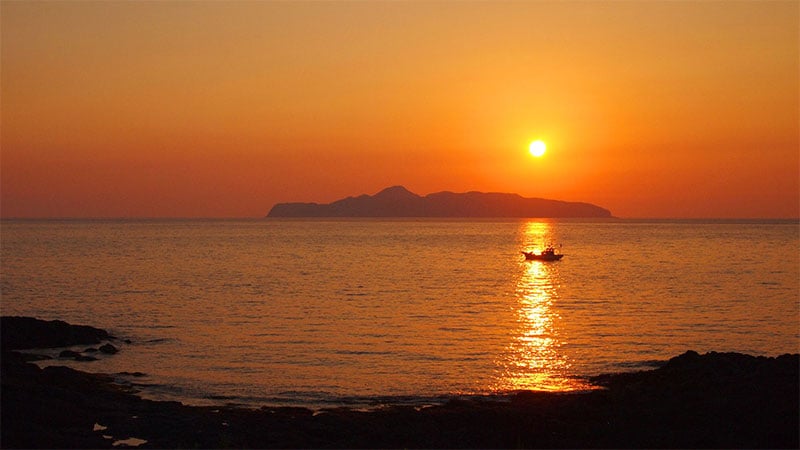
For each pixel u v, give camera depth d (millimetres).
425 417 25281
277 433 23453
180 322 51312
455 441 22641
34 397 25469
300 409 27406
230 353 40031
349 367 36531
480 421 24719
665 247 155125
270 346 42125
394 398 30438
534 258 116125
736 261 112812
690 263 109562
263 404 29375
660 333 46875
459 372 35500
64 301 63125
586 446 21766
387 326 49719
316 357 38969
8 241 173750
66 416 24281
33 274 87188
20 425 22359
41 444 21125
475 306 61031
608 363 37656
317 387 32406
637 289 74188
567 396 28625
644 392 27672
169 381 33250
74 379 30016
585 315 55344
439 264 110375
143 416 25297
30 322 42812
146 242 173750
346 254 133625
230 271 95188
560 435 22906
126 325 49906
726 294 68938
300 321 51969
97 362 37406
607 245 166250
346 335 45938
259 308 59062
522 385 32750
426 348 41594
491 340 44250
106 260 111625
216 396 30625
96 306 59969
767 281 81375
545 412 25703
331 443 22578
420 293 70812
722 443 21031
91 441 21828
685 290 72812
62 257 116750
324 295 68812
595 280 84625
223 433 23281
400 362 37750
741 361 30688
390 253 137125
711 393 26188
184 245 160375
